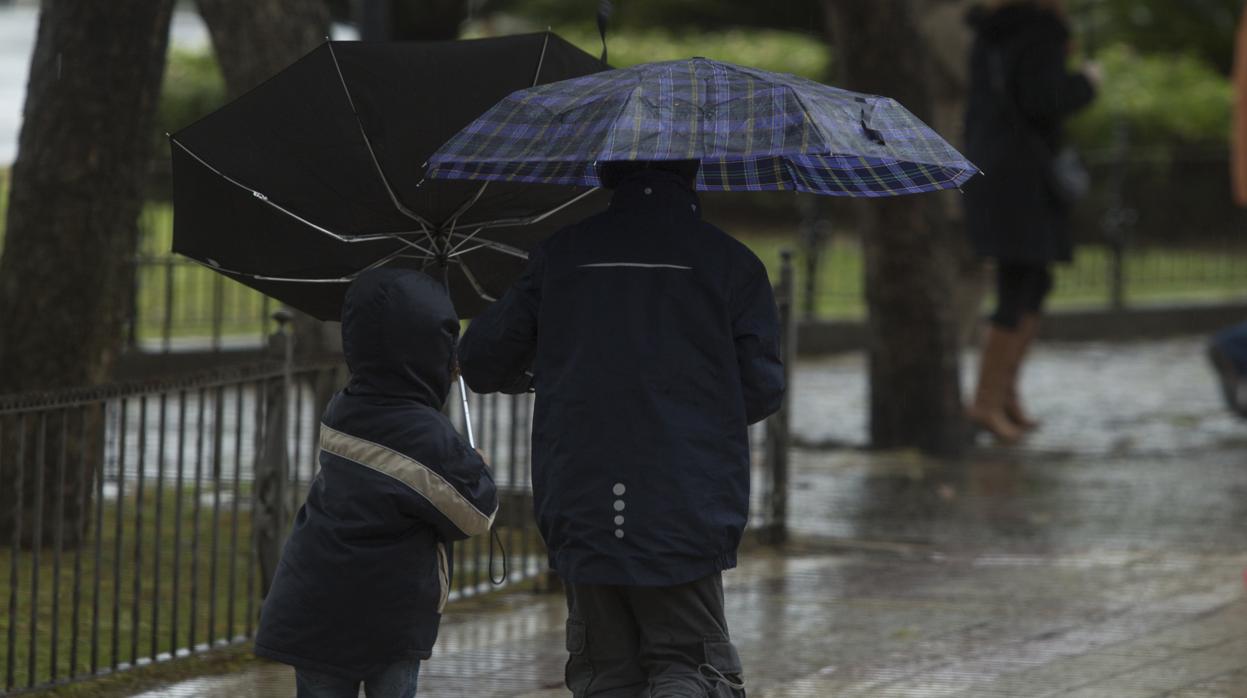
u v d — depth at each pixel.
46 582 24.42
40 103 25.75
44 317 25.89
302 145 15.93
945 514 32.50
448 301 14.77
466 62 16.25
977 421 40.53
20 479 19.28
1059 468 37.69
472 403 40.44
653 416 14.23
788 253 29.36
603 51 16.75
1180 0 95.88
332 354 23.84
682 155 13.40
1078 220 74.88
